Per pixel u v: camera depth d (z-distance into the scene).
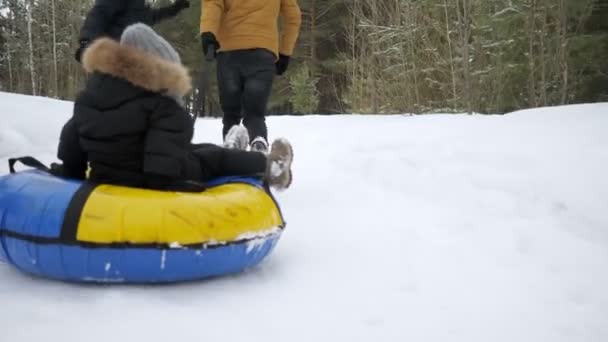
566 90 12.45
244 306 2.39
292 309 2.38
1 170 4.96
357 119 9.85
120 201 2.47
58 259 2.42
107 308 2.30
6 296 2.39
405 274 2.83
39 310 2.26
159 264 2.43
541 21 13.10
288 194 4.46
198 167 3.07
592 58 13.02
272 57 4.98
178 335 2.11
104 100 2.72
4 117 6.66
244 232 2.60
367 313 2.37
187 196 2.60
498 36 13.84
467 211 4.01
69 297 2.40
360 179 5.00
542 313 2.43
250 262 2.71
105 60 2.70
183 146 2.74
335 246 3.24
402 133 6.90
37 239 2.42
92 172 2.78
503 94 14.13
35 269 2.52
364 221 3.76
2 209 2.57
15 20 29.34
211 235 2.50
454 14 14.97
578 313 2.44
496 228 3.61
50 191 2.56
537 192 4.23
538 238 3.41
